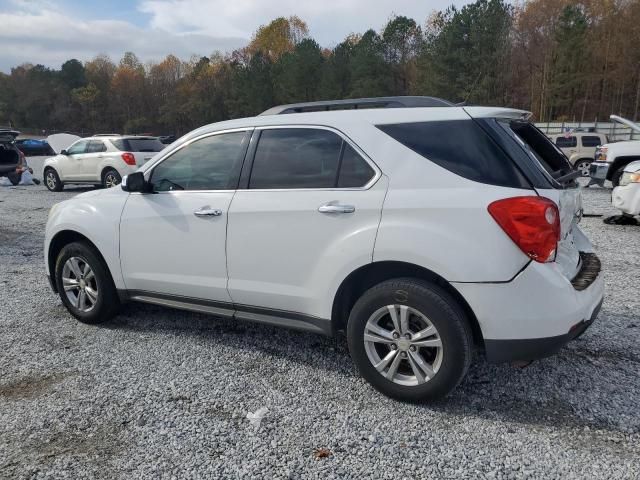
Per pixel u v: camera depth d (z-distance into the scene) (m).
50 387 3.44
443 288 3.03
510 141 2.97
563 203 2.99
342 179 3.26
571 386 3.37
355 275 3.20
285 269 3.42
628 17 51.97
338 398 3.26
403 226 2.97
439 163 3.00
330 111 3.47
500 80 40.94
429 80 41.97
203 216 3.74
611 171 12.03
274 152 3.56
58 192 16.20
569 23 48.28
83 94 92.56
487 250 2.79
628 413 3.04
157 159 4.13
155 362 3.81
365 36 56.66
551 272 2.79
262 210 3.48
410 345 3.05
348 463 2.62
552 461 2.61
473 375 3.54
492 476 2.51
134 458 2.68
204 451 2.73
